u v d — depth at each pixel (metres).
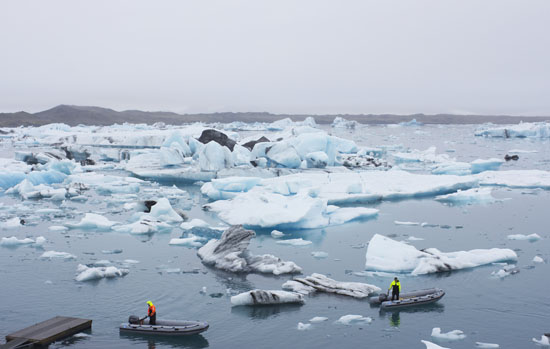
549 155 79.88
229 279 21.41
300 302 18.67
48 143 84.06
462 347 15.12
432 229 30.97
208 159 53.31
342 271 22.45
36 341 15.01
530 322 16.92
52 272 22.25
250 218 31.23
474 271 22.22
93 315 17.59
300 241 27.50
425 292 18.95
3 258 24.36
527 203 40.34
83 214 35.69
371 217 34.91
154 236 29.28
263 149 56.78
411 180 47.56
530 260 23.86
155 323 16.34
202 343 15.53
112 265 23.34
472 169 61.44
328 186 43.78
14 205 38.69
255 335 16.06
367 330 16.33
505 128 127.12
